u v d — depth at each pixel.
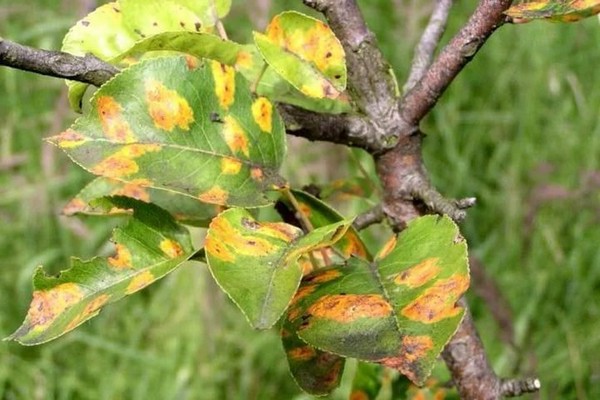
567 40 1.27
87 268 0.40
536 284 1.09
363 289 0.38
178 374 1.05
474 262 0.79
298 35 0.40
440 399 0.52
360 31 0.43
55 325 0.39
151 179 0.39
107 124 0.39
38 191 1.14
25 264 1.14
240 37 1.12
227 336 1.07
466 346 0.45
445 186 1.20
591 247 1.11
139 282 0.40
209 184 0.40
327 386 0.41
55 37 1.25
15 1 1.27
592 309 1.09
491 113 1.23
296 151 1.00
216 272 0.36
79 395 1.06
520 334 1.02
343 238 0.42
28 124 1.20
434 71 0.42
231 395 1.05
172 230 0.42
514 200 1.15
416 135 0.44
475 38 0.41
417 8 1.21
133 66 0.39
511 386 0.45
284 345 0.41
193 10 0.43
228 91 0.41
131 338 1.09
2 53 0.38
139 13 0.43
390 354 0.36
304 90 0.40
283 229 0.39
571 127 1.23
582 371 1.00
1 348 1.08
